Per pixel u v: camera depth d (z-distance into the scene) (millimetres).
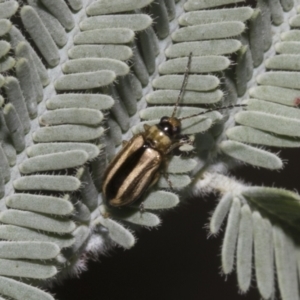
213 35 87
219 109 88
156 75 88
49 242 86
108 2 86
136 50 87
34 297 86
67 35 87
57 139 87
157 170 89
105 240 90
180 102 88
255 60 88
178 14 88
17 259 86
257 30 87
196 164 89
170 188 89
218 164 90
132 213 89
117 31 86
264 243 90
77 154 86
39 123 87
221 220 89
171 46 88
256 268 90
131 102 88
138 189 88
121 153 89
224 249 89
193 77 87
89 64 86
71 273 91
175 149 90
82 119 86
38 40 86
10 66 85
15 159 87
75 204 87
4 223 87
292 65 88
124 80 87
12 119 85
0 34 84
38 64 86
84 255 91
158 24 87
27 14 85
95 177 89
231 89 88
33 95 86
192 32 87
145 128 89
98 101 86
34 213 87
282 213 89
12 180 87
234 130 89
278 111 88
